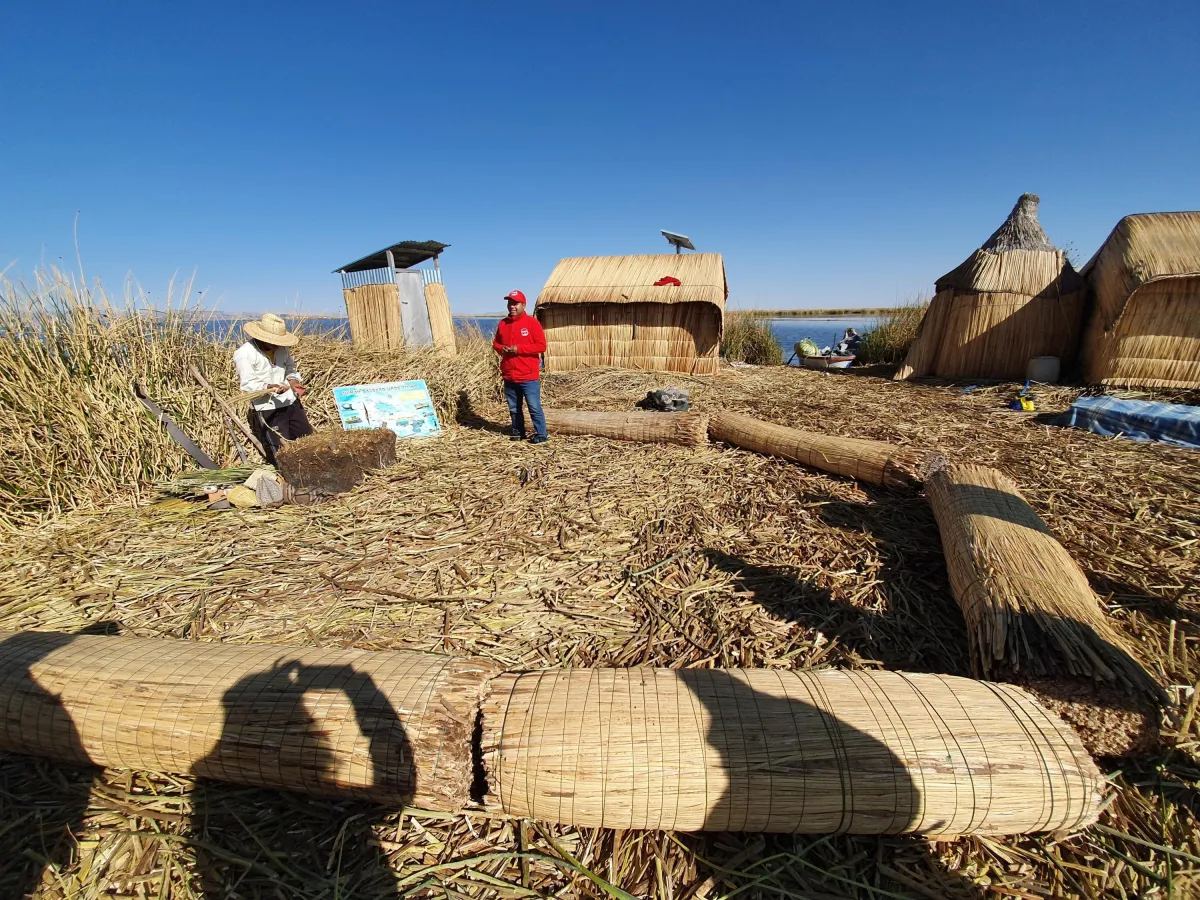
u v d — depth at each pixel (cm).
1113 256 804
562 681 191
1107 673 193
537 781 169
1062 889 162
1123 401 648
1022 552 267
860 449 462
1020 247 957
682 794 165
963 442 585
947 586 308
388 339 856
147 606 304
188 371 561
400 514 418
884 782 163
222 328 622
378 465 507
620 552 356
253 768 181
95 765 200
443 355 840
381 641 271
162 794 192
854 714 176
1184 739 203
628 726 173
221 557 355
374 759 173
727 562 340
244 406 547
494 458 551
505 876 167
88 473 444
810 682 191
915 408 767
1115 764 200
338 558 353
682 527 387
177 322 571
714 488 457
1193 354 742
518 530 388
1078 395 772
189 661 205
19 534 388
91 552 362
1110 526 369
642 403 811
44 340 482
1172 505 399
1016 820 165
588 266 1109
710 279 1014
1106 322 792
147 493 457
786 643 266
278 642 272
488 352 912
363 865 170
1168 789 189
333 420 648
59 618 294
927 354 1035
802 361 1412
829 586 312
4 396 445
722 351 1418
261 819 183
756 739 170
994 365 959
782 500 429
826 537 368
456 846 176
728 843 175
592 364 1080
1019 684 206
